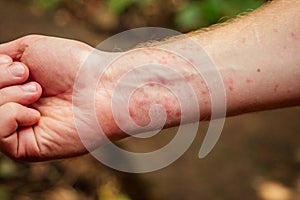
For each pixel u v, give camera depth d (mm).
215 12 1473
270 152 1256
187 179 1196
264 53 748
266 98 750
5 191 1237
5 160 1291
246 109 756
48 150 754
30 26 1616
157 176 1199
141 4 1828
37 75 762
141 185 1204
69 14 1788
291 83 747
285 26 754
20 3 1701
